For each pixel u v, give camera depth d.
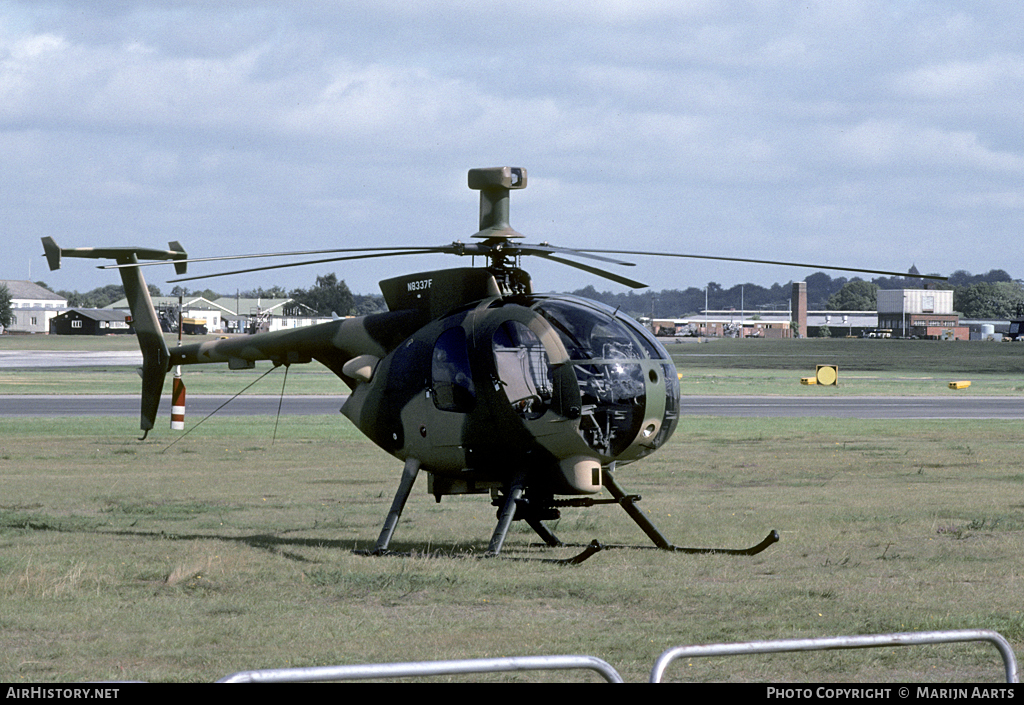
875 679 25.58
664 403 42.72
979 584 37.34
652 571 39.81
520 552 45.31
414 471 45.75
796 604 33.91
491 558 42.25
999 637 17.72
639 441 42.47
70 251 51.84
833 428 119.06
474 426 43.12
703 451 92.62
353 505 60.19
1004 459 86.81
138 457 83.50
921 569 40.25
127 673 25.81
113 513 55.44
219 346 54.75
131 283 56.41
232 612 32.97
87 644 28.67
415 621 31.72
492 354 42.41
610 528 52.34
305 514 56.31
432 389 44.69
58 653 27.75
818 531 49.81
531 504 44.28
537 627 30.81
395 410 46.06
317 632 30.11
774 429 117.25
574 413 40.72
